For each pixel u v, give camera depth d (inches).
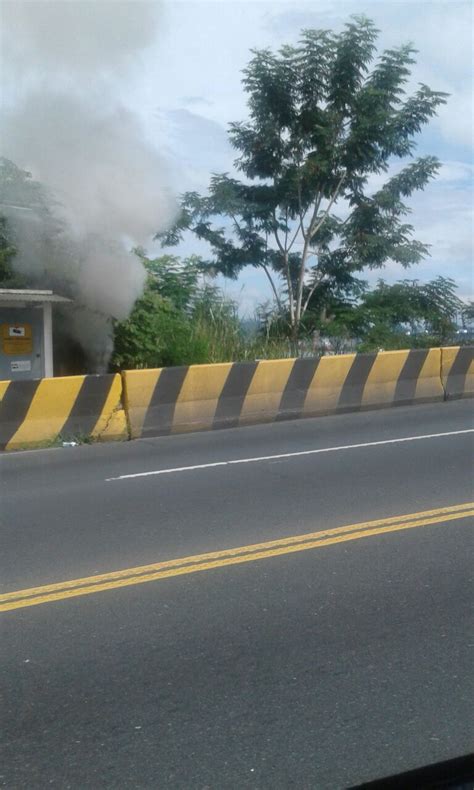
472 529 297.3
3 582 254.1
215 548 280.5
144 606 233.3
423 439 473.4
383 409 600.7
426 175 981.8
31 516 330.0
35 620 225.9
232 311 771.4
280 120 961.5
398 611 226.4
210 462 427.5
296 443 474.6
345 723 172.4
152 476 397.4
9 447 479.2
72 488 377.7
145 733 170.1
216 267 1002.1
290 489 362.0
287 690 185.9
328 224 997.2
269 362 558.3
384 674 192.4
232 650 205.5
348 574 254.4
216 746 165.0
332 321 964.6
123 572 259.6
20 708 180.7
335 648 205.5
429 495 344.2
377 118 930.1
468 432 491.8
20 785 153.9
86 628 219.8
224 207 953.5
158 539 292.2
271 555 272.5
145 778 155.3
